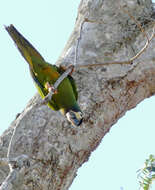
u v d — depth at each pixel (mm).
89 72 11273
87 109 10891
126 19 11992
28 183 9859
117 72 11383
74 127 10578
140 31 11859
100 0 12375
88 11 12406
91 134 10844
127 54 11609
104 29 11828
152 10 12367
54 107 10734
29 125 10508
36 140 10328
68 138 10500
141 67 11641
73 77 11211
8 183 8336
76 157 10602
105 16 12062
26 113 10711
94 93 11078
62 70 10961
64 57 11641
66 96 10672
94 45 11648
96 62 11398
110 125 11414
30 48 10688
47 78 10766
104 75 11289
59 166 10289
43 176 10070
